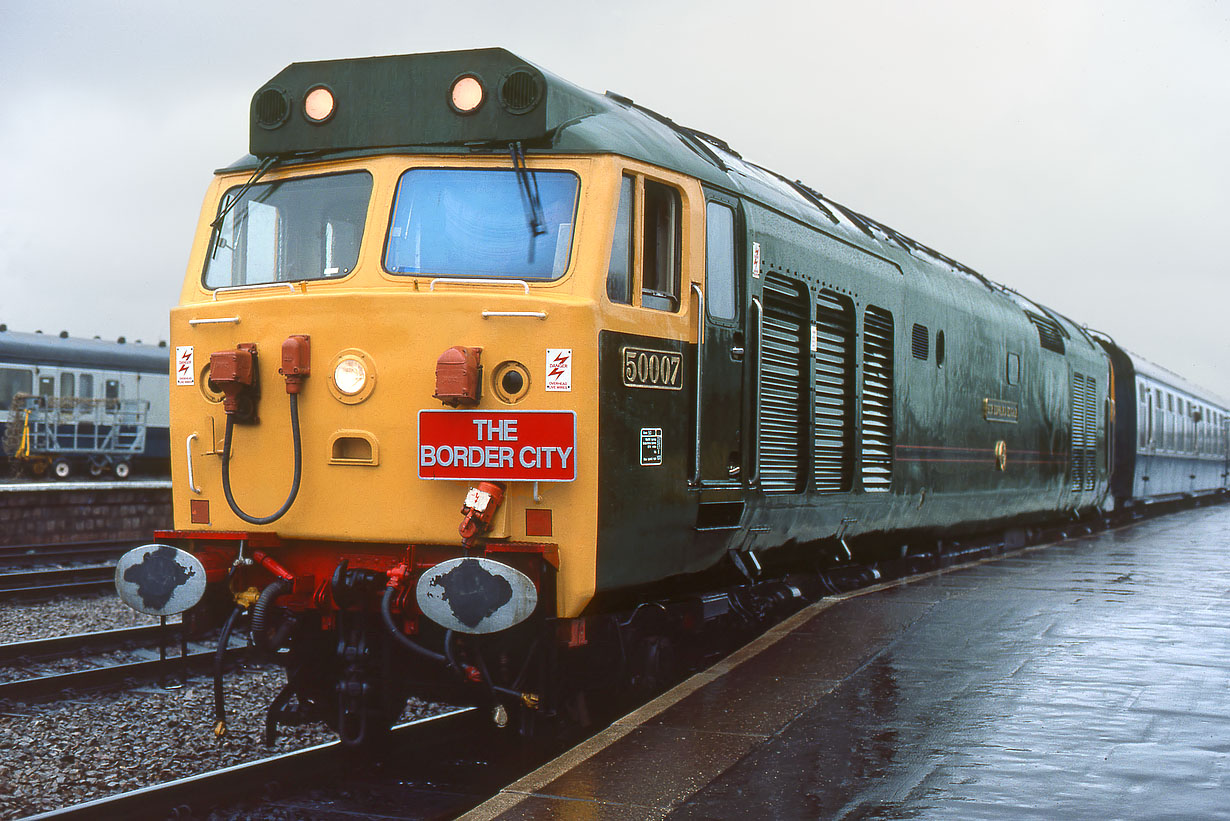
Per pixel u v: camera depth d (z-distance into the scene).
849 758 4.99
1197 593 9.41
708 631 7.82
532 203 5.95
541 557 5.57
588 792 4.61
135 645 9.73
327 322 5.89
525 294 5.76
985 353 12.62
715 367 6.73
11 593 12.22
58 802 5.94
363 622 5.91
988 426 12.70
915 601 8.82
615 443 5.77
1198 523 21.34
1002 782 4.65
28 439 30.11
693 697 5.97
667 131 6.99
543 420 5.57
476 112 5.99
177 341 6.33
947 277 11.74
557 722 6.39
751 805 4.44
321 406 5.89
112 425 32.47
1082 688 6.14
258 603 5.83
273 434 6.03
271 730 6.29
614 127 6.20
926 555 11.98
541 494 5.61
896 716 5.62
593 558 5.63
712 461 6.71
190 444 6.24
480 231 5.99
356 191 6.22
